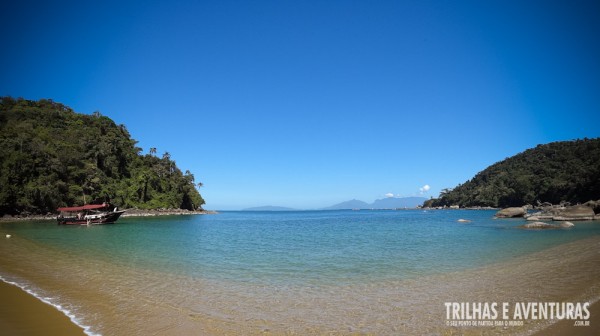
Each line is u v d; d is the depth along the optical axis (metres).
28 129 93.56
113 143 118.19
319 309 10.62
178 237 36.09
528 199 151.50
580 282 13.04
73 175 92.00
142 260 19.86
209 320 9.70
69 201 88.06
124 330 8.91
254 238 34.62
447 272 15.70
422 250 23.08
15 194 76.19
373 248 24.64
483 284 13.28
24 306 10.91
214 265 18.20
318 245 27.22
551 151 182.00
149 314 10.21
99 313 10.27
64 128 113.62
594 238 27.89
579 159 155.38
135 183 118.75
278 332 8.80
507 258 19.12
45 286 13.55
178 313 10.30
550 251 21.33
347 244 27.64
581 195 118.88
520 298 11.23
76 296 12.12
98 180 98.88
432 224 56.31
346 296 12.02
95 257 21.11
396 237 33.12
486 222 57.22
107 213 63.28
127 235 38.75
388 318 9.72
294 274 15.77
